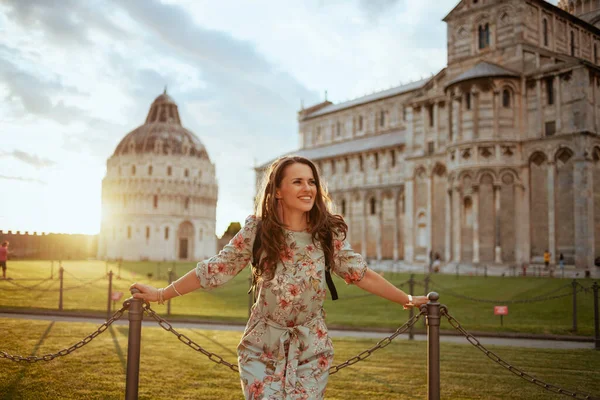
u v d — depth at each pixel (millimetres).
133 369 6141
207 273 5109
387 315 23578
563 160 47281
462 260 51094
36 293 29578
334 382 10227
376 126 88750
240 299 30938
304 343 4879
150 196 137125
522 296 27906
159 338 15102
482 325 19719
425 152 59750
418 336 17359
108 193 141750
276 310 4875
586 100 46312
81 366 10984
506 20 52031
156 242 135875
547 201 48000
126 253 135250
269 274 4871
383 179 78812
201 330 17656
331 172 88562
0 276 39812
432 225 57750
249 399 4645
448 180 53156
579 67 46531
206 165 147250
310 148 101750
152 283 41344
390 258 76938
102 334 15180
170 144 141375
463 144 50781
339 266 5164
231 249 5086
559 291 29297
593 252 45500
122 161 140000
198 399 8844
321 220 4992
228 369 11086
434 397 6234
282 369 4742
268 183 5016
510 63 51312
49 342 13617
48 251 105500
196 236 141750
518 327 19078
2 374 10141
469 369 11602
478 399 9219
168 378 10234
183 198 140500
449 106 53531
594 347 15227
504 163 49344
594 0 64188
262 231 4902
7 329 15750
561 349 14555
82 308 23688
